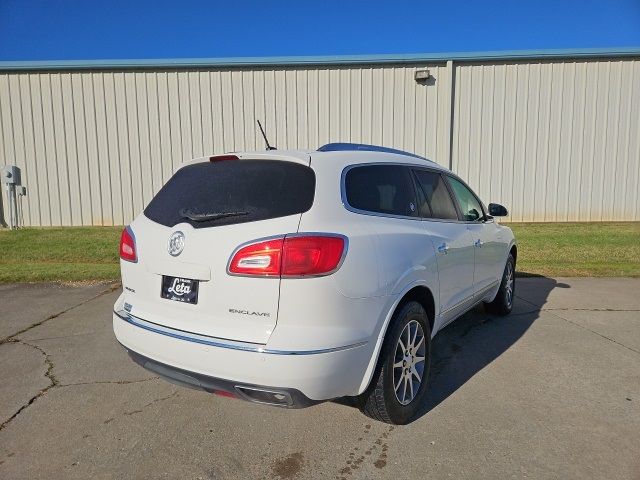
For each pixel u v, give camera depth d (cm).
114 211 1304
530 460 265
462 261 395
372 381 285
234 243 253
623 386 361
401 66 1265
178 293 273
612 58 1262
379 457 270
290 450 278
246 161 296
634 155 1300
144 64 1245
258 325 247
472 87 1280
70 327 508
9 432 296
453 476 252
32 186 1291
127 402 336
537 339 472
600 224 1293
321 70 1266
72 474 254
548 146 1295
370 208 299
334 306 248
